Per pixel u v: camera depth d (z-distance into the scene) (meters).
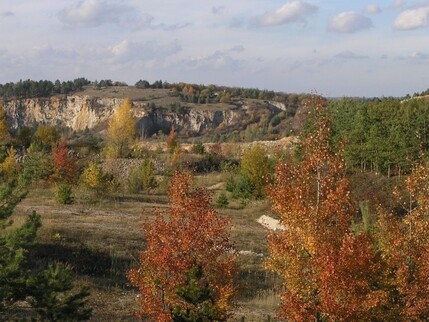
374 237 15.66
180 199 14.11
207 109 180.12
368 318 13.39
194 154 73.19
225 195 46.22
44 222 27.33
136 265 23.02
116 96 191.12
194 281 12.81
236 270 14.31
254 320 17.53
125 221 32.56
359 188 33.16
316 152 14.13
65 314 12.12
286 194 14.01
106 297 18.62
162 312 13.26
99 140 95.88
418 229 15.05
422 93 100.12
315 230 13.55
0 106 69.19
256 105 190.62
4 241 12.60
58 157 49.00
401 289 14.12
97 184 44.00
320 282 13.15
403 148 46.97
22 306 14.81
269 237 14.28
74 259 22.66
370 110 53.28
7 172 41.97
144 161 56.00
